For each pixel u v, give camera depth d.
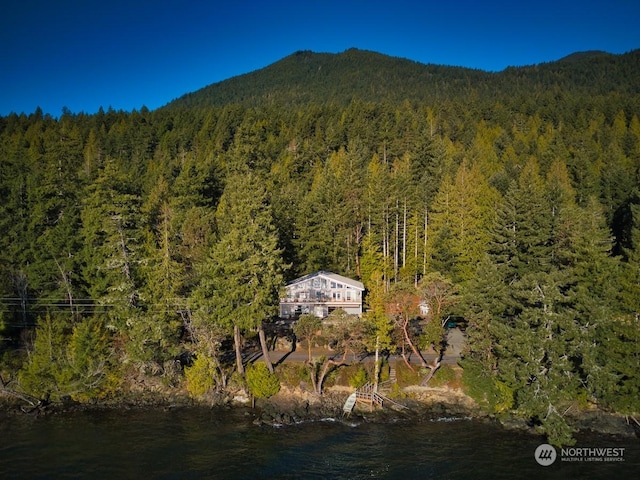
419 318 57.75
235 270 46.34
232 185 64.94
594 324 41.53
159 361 48.88
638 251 43.31
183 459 36.00
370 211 73.00
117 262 49.00
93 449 37.44
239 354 49.16
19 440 38.88
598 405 43.97
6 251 56.81
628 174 84.25
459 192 70.69
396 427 41.94
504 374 42.22
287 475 33.81
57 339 47.12
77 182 67.00
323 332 49.31
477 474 33.84
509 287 47.81
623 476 33.47
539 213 61.44
